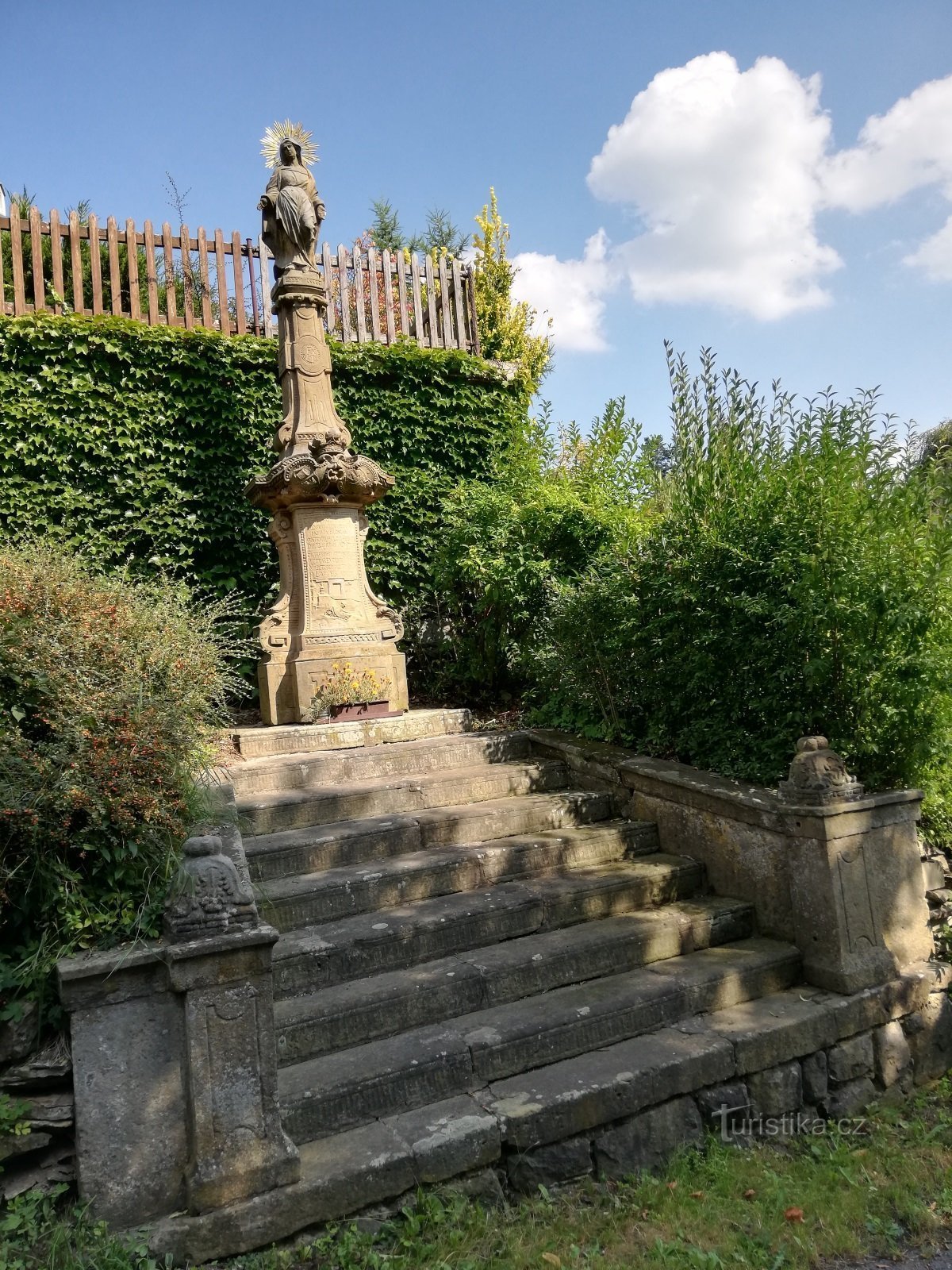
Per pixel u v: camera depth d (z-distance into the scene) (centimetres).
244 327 844
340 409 870
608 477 820
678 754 546
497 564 714
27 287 838
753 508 506
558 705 653
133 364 773
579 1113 315
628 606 565
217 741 480
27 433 731
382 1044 335
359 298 915
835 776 421
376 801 498
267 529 757
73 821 301
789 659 473
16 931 290
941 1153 342
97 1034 267
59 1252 249
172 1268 254
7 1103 263
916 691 444
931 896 466
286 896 392
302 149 727
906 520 454
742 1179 317
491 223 1758
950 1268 277
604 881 448
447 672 823
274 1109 276
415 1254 268
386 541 880
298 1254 266
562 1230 284
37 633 334
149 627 390
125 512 763
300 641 673
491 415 958
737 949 427
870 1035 397
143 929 279
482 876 446
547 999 371
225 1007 273
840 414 477
